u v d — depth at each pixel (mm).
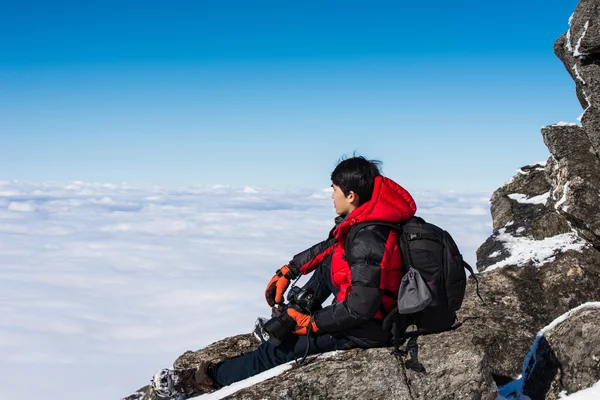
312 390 3256
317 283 3750
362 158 3414
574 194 6070
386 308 3303
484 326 5488
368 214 3203
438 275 3229
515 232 7863
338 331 3438
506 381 5172
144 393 4586
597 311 4344
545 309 5812
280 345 3586
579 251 6312
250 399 3188
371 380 3285
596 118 6090
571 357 4191
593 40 5926
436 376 3336
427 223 3365
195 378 3725
